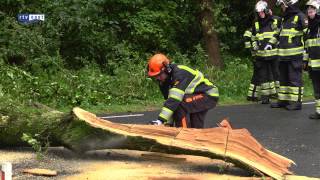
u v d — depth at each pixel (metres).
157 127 9.66
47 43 23.14
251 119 17.30
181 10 31.05
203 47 31.02
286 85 19.84
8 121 10.24
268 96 21.72
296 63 19.34
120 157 10.37
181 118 10.98
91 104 19.92
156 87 22.52
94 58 25.52
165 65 10.79
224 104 21.56
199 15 30.42
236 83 24.91
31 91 18.75
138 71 22.72
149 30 27.47
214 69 25.80
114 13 28.05
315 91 17.36
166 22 28.86
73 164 9.79
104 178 8.86
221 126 10.06
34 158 10.16
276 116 17.91
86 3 24.17
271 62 21.58
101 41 25.41
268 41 21.39
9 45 22.00
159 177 8.87
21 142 10.43
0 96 12.01
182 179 8.80
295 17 19.25
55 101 19.12
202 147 9.16
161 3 29.31
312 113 18.55
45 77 21.50
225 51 32.06
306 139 13.74
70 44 24.92
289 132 14.80
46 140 10.09
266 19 21.66
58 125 9.83
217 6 28.88
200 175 9.15
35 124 10.05
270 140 13.62
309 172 10.36
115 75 23.42
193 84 10.98
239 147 9.30
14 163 9.78
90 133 9.53
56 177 8.95
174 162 10.08
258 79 22.41
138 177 8.88
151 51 28.78
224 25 31.22
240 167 9.08
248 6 34.16
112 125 9.66
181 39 31.94
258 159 9.22
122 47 25.44
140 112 18.80
